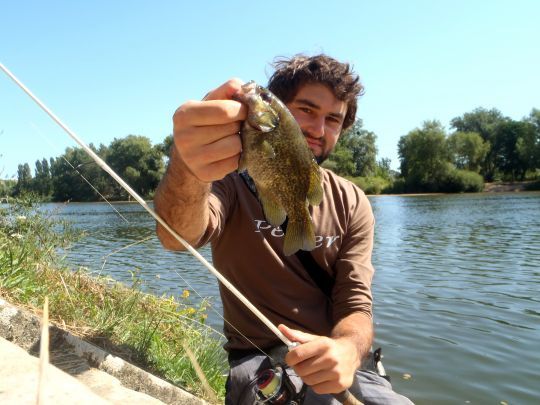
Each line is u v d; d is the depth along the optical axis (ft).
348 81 3.01
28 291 3.12
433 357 5.95
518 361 5.77
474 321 7.36
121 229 22.27
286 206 1.92
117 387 2.19
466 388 5.11
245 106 1.70
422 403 4.81
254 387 2.36
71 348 2.45
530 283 9.93
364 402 2.46
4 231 4.28
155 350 3.28
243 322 2.67
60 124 1.52
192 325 4.47
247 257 2.65
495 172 80.48
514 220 25.07
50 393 1.69
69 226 4.95
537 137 76.43
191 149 1.63
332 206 2.86
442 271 11.53
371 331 2.46
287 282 2.69
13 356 1.96
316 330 2.72
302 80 2.94
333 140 3.09
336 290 2.76
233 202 2.64
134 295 4.15
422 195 69.10
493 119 83.76
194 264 11.84
